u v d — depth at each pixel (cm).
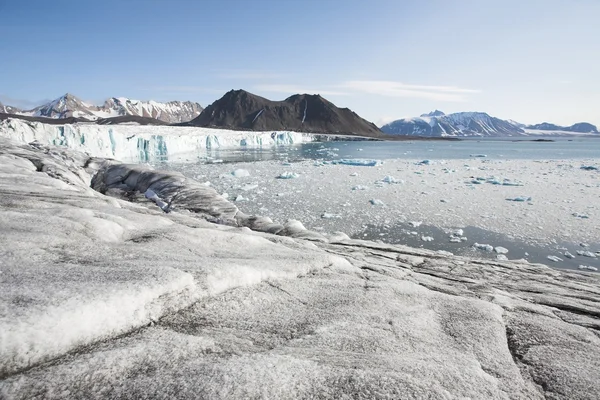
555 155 6050
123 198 1562
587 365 266
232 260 399
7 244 325
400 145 10869
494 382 228
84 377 186
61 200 655
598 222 1662
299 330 280
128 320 240
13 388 171
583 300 527
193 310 282
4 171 1018
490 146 10150
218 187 2703
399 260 781
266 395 182
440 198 2244
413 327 308
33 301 219
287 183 2897
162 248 423
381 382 201
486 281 635
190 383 186
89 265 314
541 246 1395
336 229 1619
